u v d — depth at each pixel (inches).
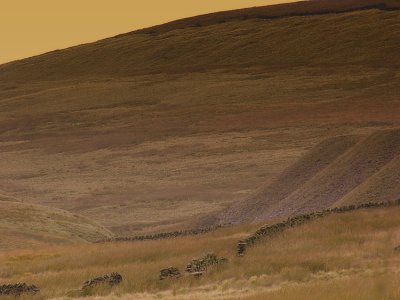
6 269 4677.7
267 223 5541.3
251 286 3282.5
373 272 3255.4
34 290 3499.0
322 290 2581.2
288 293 2588.6
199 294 3147.1
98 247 5634.8
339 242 4264.3
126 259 4660.4
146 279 3612.2
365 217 4781.0
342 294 2420.0
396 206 4997.5
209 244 4813.0
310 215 4913.9
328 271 3513.8
